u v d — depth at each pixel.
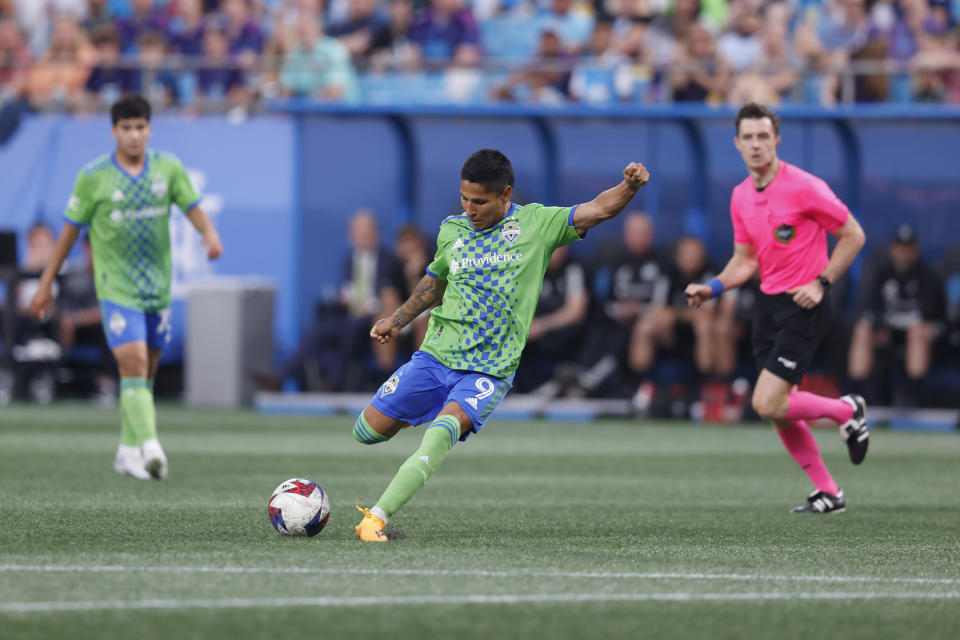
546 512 26.73
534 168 60.53
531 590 16.94
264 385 59.53
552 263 58.84
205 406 60.25
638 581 17.80
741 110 27.28
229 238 61.84
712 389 56.19
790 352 27.06
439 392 22.20
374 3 69.81
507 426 53.38
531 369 59.78
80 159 63.09
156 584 16.95
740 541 22.41
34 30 79.00
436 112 58.28
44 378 61.25
